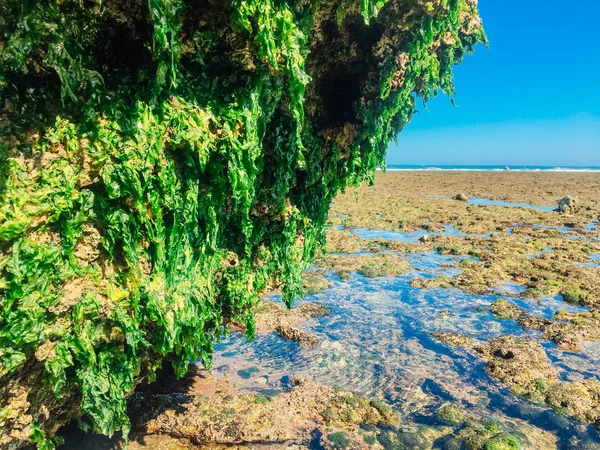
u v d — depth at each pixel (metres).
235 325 10.88
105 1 4.07
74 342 4.24
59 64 3.72
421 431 7.11
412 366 9.31
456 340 10.50
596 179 69.00
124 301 4.51
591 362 9.56
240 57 4.85
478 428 7.14
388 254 18.78
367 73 6.48
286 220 6.71
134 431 6.68
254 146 4.95
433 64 6.45
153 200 4.39
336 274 15.98
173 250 4.77
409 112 7.28
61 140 3.92
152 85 4.41
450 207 33.69
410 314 12.29
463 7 6.34
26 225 3.67
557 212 31.62
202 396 7.45
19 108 3.76
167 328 4.77
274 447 6.58
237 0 4.23
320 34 5.95
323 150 7.25
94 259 4.29
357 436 6.88
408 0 5.56
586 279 14.93
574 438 7.06
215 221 5.21
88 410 4.52
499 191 48.16
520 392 8.34
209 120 4.63
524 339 10.51
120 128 4.12
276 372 8.89
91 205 4.12
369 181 7.55
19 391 4.16
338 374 8.91
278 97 5.38
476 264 17.23
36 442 4.44
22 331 3.80
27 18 3.55
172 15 3.97
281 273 7.09
